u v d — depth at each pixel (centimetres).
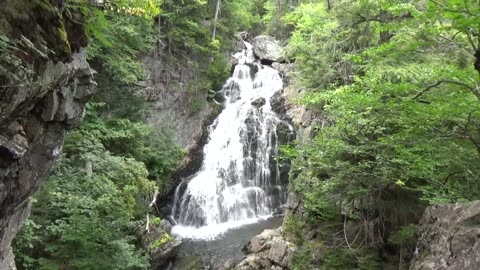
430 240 555
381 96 700
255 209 2036
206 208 1923
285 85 2423
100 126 1459
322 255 1177
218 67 2384
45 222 959
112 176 1237
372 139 906
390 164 810
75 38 581
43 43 460
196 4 2123
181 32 2112
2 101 397
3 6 400
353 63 1192
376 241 1100
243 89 2545
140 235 1327
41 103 533
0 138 421
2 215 512
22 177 524
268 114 2239
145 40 1803
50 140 586
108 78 1622
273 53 2795
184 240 1631
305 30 1477
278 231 1486
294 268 1196
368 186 934
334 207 1152
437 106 620
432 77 632
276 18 2895
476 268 419
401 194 1045
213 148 2184
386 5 603
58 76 512
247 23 3045
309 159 1028
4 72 374
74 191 1047
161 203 1922
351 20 1156
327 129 934
